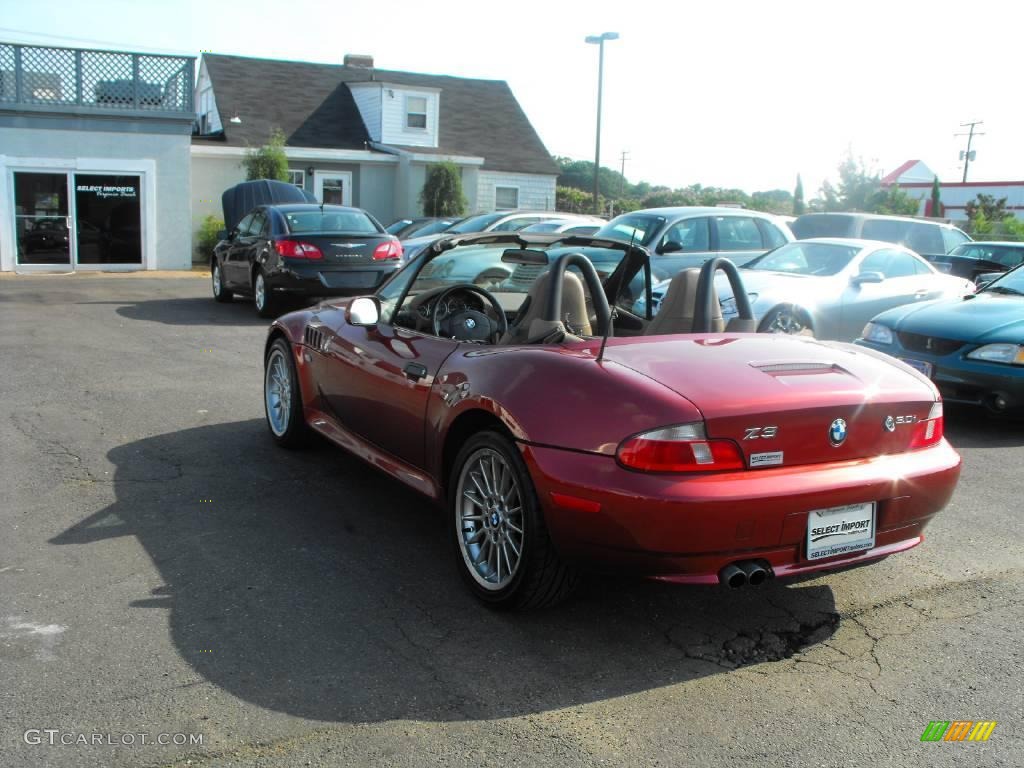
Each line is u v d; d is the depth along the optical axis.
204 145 25.20
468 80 34.28
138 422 6.53
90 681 3.00
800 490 3.11
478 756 2.64
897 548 3.47
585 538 3.18
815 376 3.41
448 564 4.09
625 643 3.38
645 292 4.99
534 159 31.64
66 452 5.71
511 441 3.48
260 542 4.28
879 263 9.91
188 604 3.60
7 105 18.53
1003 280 8.18
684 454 3.05
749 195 65.12
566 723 2.83
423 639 3.37
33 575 3.83
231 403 7.21
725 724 2.84
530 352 3.66
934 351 7.04
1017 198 53.78
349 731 2.76
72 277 18.55
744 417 3.09
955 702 2.99
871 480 3.25
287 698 2.93
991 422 7.28
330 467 5.52
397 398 4.37
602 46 29.23
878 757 2.68
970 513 4.93
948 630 3.53
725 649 3.35
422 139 29.86
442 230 18.27
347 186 28.36
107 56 19.36
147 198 20.16
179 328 11.53
